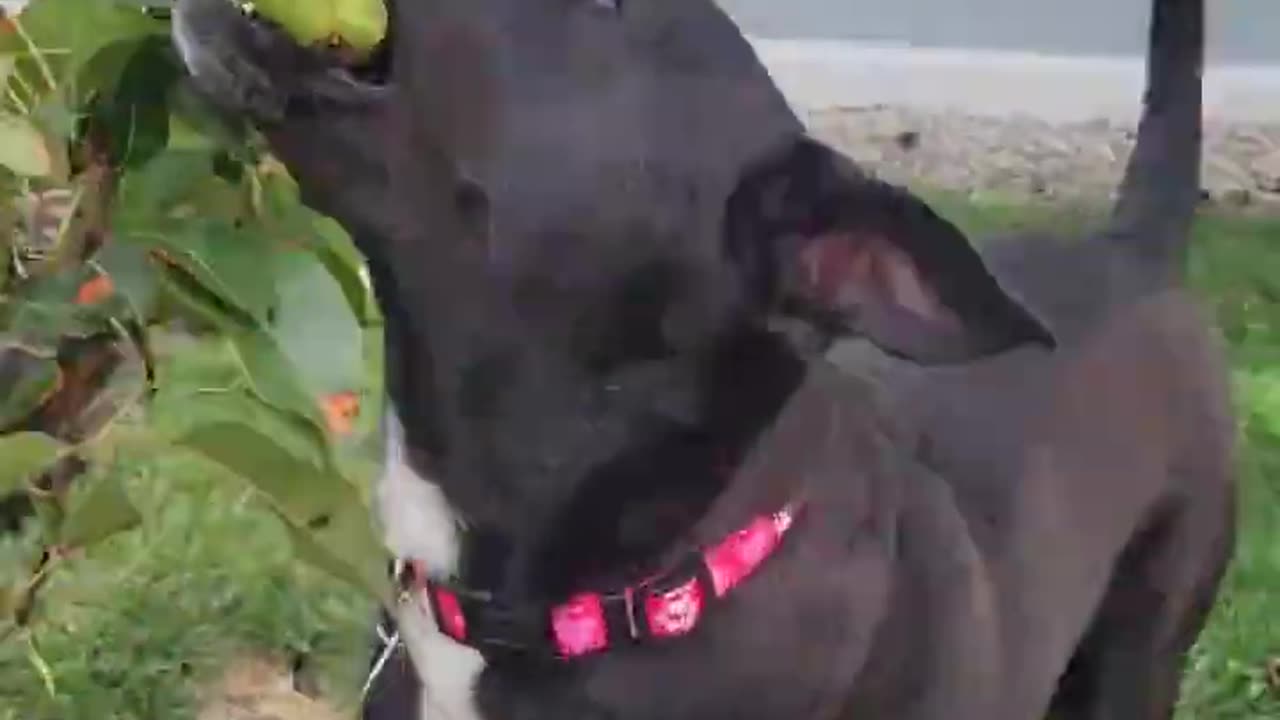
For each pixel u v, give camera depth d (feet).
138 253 2.87
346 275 3.12
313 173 3.10
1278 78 11.26
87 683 5.08
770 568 3.27
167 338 3.19
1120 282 4.42
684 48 3.24
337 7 2.92
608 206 3.18
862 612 3.35
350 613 5.50
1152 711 4.63
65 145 2.92
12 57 2.95
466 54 3.09
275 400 2.83
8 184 2.94
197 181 3.03
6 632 3.55
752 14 11.39
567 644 3.28
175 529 5.63
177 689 5.16
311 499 2.91
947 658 3.50
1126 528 4.24
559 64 3.15
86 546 3.35
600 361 3.23
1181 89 4.67
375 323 3.33
